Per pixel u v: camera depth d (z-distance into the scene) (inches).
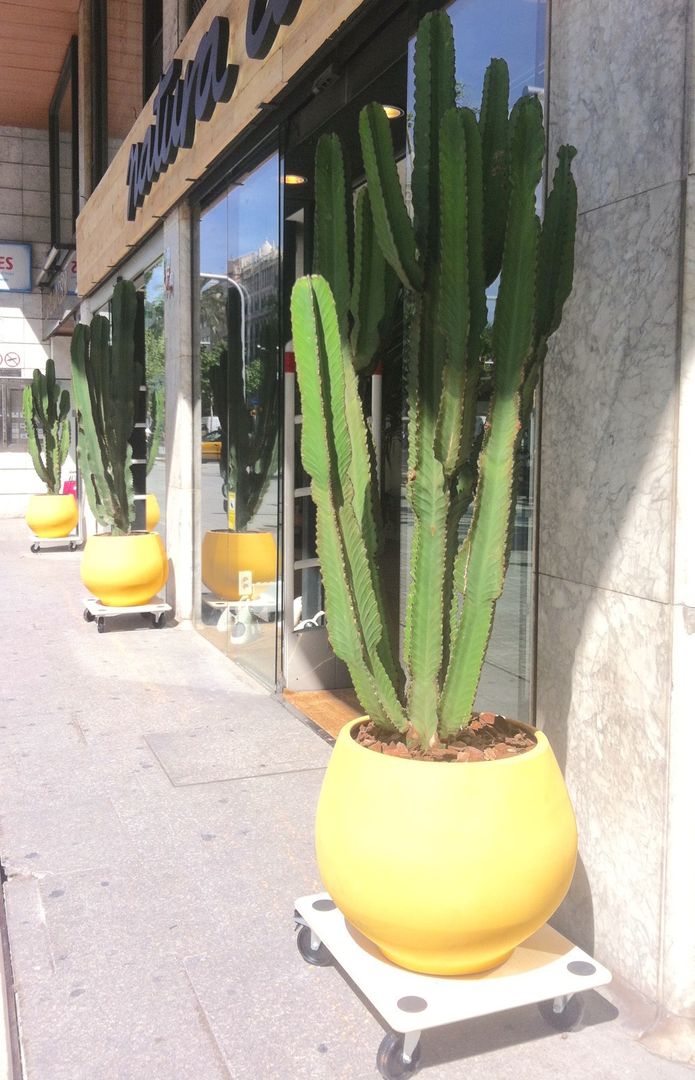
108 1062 82.9
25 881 116.6
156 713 189.8
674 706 82.8
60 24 459.5
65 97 530.3
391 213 86.0
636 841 87.8
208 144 223.6
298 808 139.6
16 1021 88.7
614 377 89.3
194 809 139.3
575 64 94.0
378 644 91.0
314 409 84.4
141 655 241.8
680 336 81.2
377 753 84.6
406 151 151.9
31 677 217.6
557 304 88.6
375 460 101.7
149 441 322.7
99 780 151.3
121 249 339.6
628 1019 87.5
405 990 81.4
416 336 89.4
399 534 208.1
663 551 83.1
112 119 383.9
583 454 94.0
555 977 83.9
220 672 224.7
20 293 647.8
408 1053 79.5
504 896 78.4
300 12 163.6
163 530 301.0
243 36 194.4
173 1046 85.1
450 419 84.5
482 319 84.4
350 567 88.2
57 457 474.6
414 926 79.0
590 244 92.1
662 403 83.1
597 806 93.2
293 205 199.2
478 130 82.6
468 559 91.4
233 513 237.0
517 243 81.6
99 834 130.5
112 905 110.5
